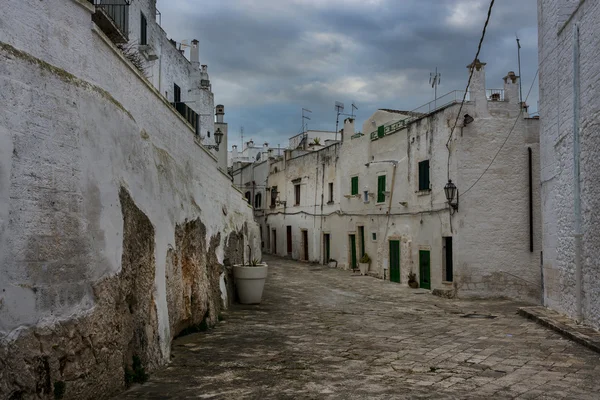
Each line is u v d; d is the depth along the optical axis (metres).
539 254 18.66
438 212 19.86
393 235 23.80
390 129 24.91
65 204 4.52
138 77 6.84
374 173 26.02
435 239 20.02
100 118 5.43
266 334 9.62
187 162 9.73
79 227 4.70
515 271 18.58
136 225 6.16
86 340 4.63
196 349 7.98
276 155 46.66
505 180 18.86
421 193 21.19
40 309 4.06
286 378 6.34
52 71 4.53
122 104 6.24
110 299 5.16
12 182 3.88
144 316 6.21
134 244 6.03
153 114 7.61
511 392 5.89
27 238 3.99
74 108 4.82
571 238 11.18
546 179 12.95
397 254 23.41
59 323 4.26
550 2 12.48
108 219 5.33
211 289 10.79
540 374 6.80
